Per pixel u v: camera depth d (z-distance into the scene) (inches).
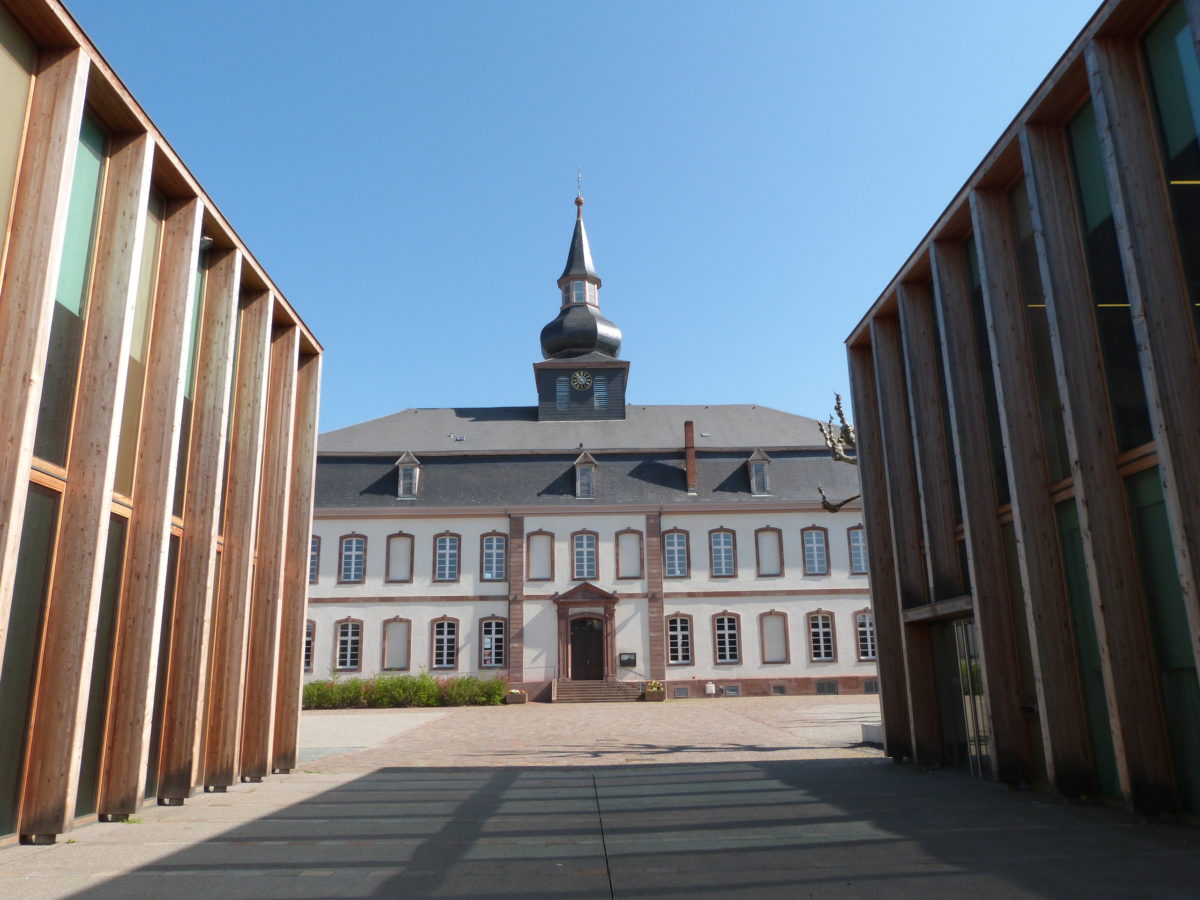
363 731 964.6
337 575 1608.0
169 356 414.0
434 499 1657.2
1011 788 427.2
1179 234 321.7
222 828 343.3
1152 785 333.1
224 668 482.3
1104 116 335.9
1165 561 332.5
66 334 345.7
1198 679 303.9
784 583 1621.6
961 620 485.1
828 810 367.9
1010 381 425.1
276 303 551.8
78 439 347.3
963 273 489.4
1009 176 439.5
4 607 279.6
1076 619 393.4
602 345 2185.0
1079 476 356.2
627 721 1065.5
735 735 840.3
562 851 291.9
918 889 239.6
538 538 1627.7
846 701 1390.3
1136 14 335.3
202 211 438.6
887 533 596.1
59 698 325.4
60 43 326.0
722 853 286.2
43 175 313.9
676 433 1834.4
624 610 1596.9
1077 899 227.3
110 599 378.3
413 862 278.1
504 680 1562.5
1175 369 310.5
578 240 2269.9
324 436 1795.0
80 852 298.0
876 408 617.0
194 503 452.1
